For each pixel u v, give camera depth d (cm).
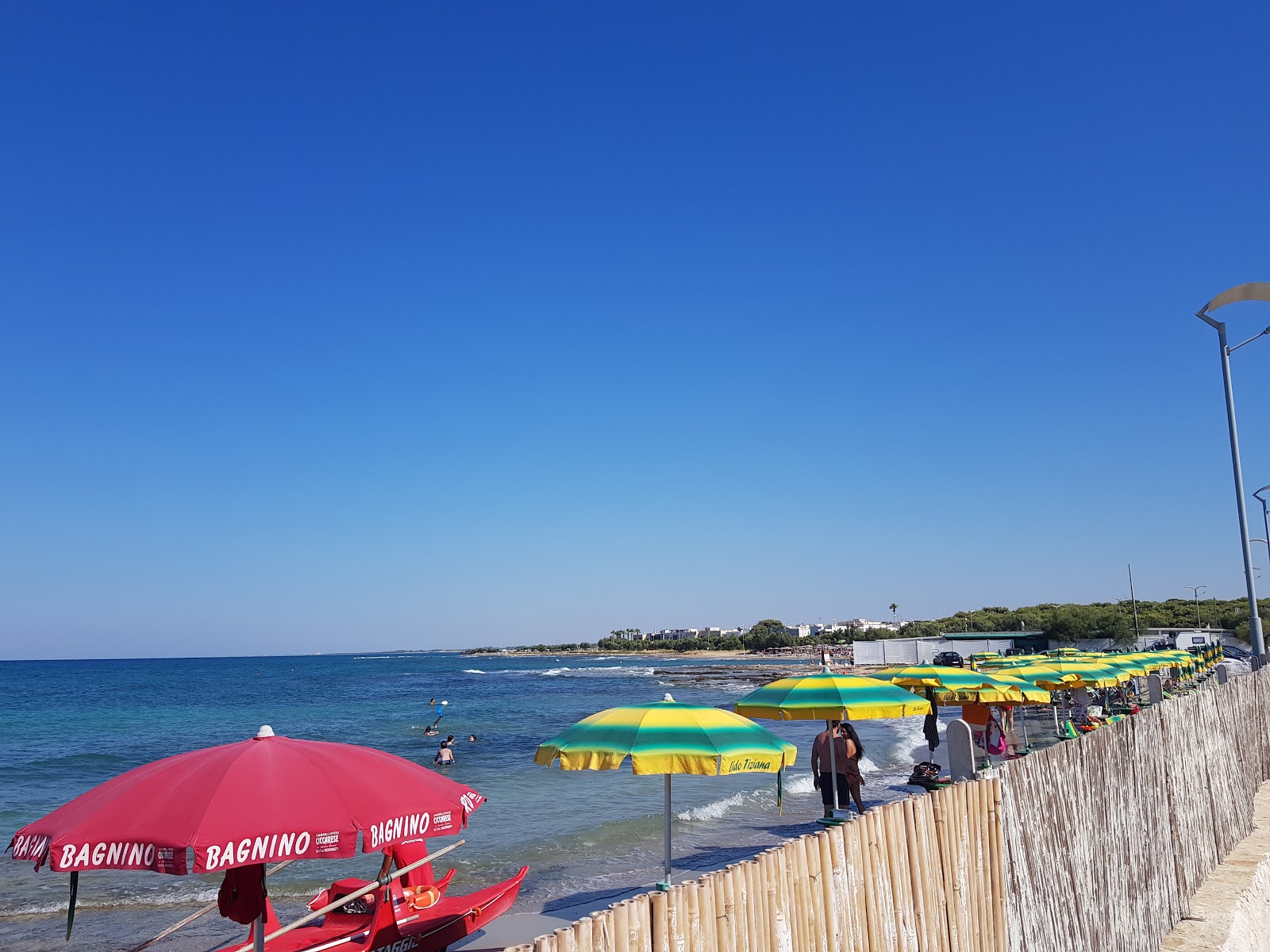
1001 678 1602
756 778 2306
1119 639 8012
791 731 3850
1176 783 841
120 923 1150
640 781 2300
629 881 1235
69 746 3691
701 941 333
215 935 1091
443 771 2562
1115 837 679
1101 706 2400
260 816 367
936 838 469
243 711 5519
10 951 1034
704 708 770
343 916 762
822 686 1088
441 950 742
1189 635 5881
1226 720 1069
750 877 359
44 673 13725
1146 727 788
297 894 1248
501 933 911
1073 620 8894
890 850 436
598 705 5662
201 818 357
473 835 1614
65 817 379
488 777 2416
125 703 6347
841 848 406
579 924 297
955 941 469
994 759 1516
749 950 352
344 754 442
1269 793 1294
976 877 496
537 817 1802
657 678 10506
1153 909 731
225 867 347
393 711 5366
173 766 407
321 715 5131
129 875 1405
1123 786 711
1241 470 2005
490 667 15850
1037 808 570
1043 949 550
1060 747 618
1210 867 913
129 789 388
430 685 8831
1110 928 645
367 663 19750
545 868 1352
